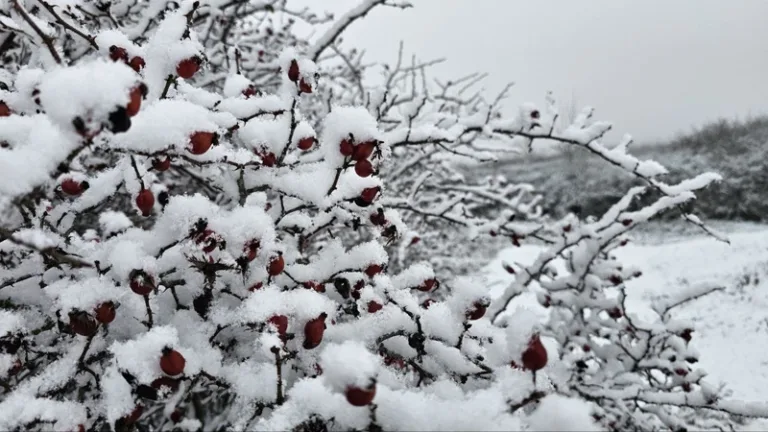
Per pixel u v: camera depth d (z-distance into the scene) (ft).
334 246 1.33
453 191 4.75
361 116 1.12
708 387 1.90
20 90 1.12
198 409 2.10
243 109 1.27
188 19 1.15
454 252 8.07
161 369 0.92
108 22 2.20
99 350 1.13
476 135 3.14
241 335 1.23
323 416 0.88
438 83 4.08
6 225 1.15
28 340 1.12
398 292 1.17
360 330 1.18
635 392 2.01
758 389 5.66
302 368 1.16
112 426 0.94
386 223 1.38
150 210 1.23
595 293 2.74
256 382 1.04
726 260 9.51
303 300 1.05
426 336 1.15
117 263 1.04
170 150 1.02
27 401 0.95
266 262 1.15
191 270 1.20
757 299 7.70
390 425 0.86
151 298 1.16
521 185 4.73
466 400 0.91
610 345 2.66
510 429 0.82
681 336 2.39
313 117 3.62
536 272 2.41
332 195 1.28
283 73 1.25
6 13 1.32
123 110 0.73
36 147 0.85
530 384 0.85
